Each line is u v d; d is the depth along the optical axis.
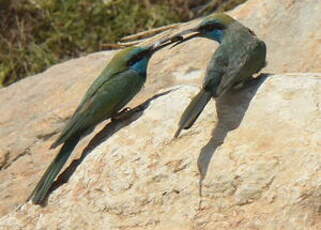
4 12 19.20
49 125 14.62
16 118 15.13
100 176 11.05
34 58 18.67
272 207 10.05
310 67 14.32
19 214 11.14
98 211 10.77
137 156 11.02
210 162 10.57
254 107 11.04
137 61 12.20
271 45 14.91
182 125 10.31
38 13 19.17
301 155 10.26
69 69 16.28
